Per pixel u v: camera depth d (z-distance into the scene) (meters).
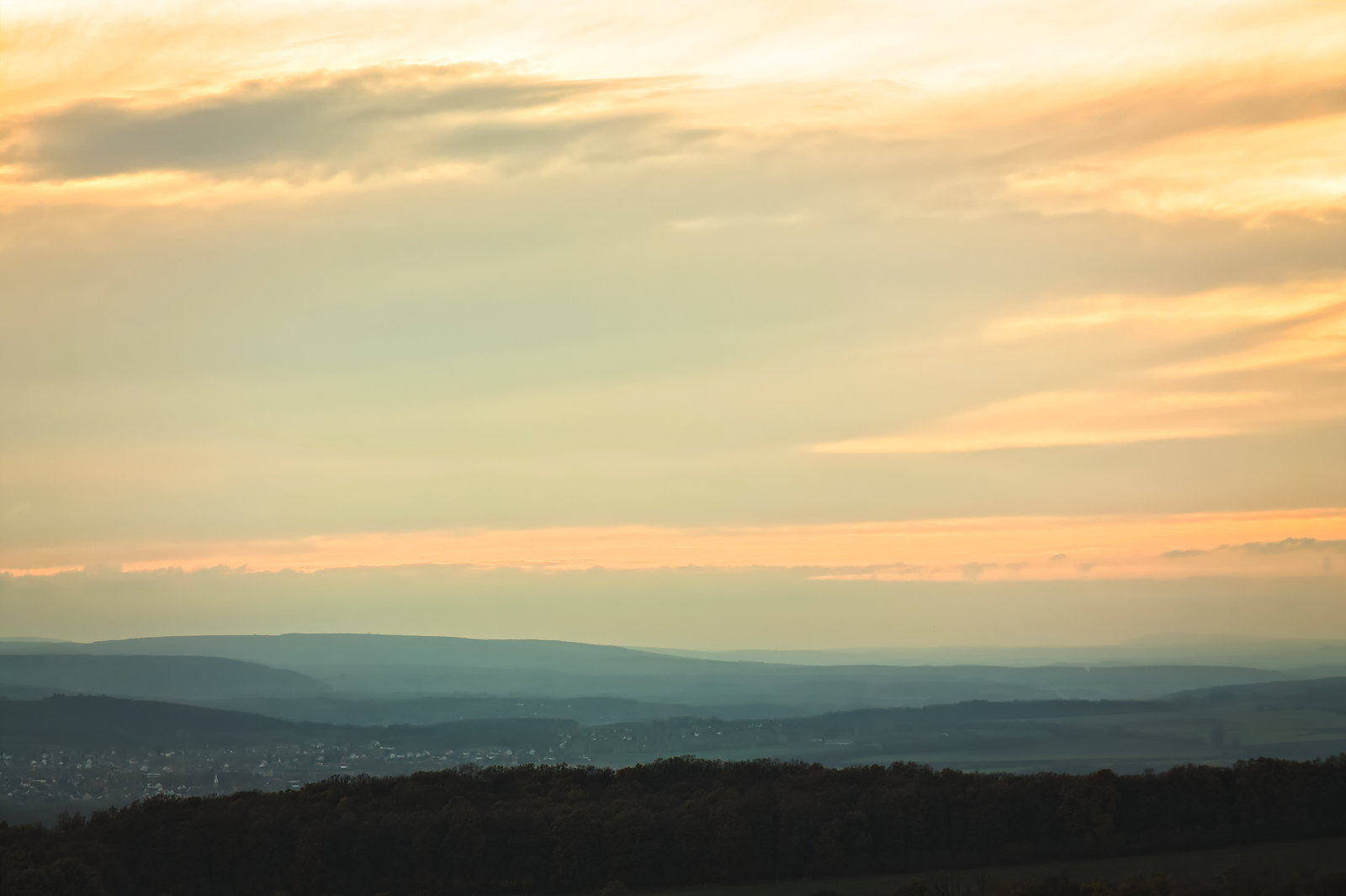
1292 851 143.75
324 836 156.50
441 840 155.75
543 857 153.50
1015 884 136.62
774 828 154.88
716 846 152.25
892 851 153.38
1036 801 155.75
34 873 146.62
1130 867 141.88
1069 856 148.75
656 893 148.12
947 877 143.88
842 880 147.62
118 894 154.75
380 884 153.75
